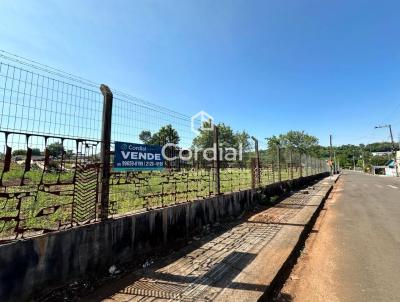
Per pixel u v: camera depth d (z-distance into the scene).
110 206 5.04
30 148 3.84
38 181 3.90
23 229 3.70
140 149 5.71
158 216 5.87
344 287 4.41
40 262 3.66
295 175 21.06
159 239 5.84
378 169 68.38
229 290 3.98
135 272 4.67
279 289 4.42
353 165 109.06
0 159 3.55
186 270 4.73
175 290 4.00
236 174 10.55
